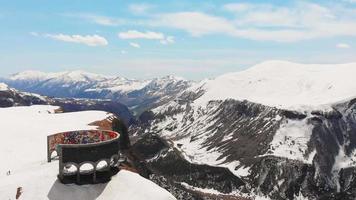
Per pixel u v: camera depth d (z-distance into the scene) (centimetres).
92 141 7844
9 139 9700
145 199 6288
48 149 7838
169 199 6331
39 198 6419
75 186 6694
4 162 8269
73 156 6719
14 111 13288
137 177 7019
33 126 10838
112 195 6581
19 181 6781
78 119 11550
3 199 6394
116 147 7200
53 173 7031
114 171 7194
